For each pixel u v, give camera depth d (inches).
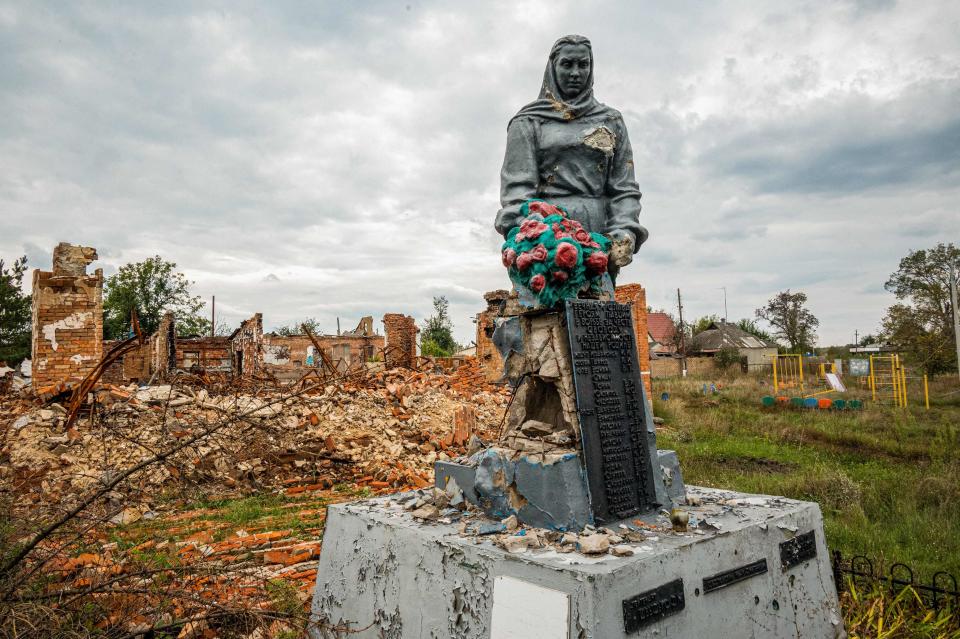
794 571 135.8
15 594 126.6
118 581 138.3
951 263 941.8
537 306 137.9
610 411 136.9
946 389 920.9
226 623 157.1
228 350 1006.4
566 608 95.0
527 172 159.5
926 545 237.1
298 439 368.5
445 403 499.8
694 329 2204.7
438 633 116.6
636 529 126.1
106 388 369.1
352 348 1336.1
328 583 148.0
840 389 952.9
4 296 780.6
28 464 294.7
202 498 256.5
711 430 592.1
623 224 157.4
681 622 107.1
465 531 126.6
